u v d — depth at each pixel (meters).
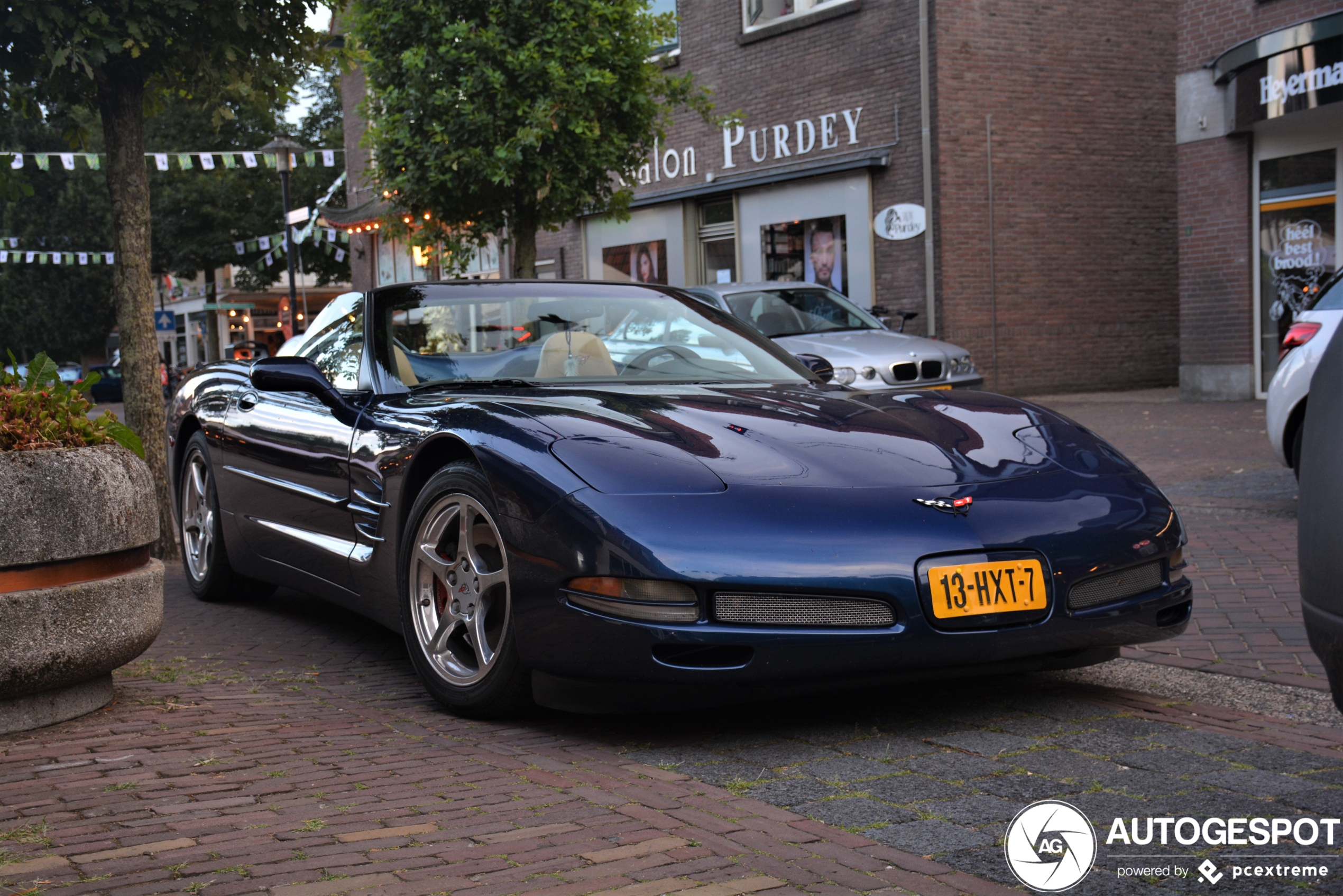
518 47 11.32
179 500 5.77
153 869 2.16
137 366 6.55
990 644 3.02
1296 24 11.83
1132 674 3.80
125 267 6.51
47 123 6.71
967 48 15.29
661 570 2.85
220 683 3.83
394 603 3.79
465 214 12.18
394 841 2.30
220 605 5.48
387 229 12.91
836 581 2.89
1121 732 3.10
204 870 2.15
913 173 15.48
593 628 2.94
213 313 44.28
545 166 11.32
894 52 15.59
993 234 15.59
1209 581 5.16
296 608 5.36
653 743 3.09
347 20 11.55
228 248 36.03
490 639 3.35
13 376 3.48
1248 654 3.98
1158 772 2.75
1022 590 3.05
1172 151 17.00
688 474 3.08
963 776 2.75
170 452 5.81
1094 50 16.25
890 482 3.15
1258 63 12.43
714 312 4.77
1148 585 3.29
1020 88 15.72
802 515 2.99
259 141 36.38
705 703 2.95
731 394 3.82
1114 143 16.50
